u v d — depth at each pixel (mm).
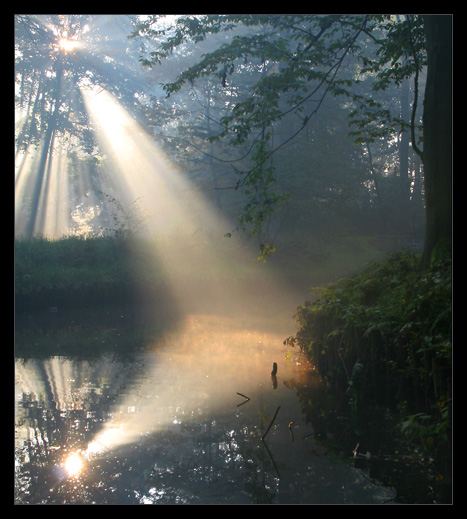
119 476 4988
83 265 22000
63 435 6023
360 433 6062
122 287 19172
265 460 5379
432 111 8781
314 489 4621
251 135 27734
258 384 8203
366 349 7559
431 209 8750
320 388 7965
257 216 10664
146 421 6539
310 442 5832
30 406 7172
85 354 10891
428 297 6969
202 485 4730
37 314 16969
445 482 4785
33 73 36094
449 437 5254
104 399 7500
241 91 28906
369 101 11211
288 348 11000
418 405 6324
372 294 9156
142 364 9773
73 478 4922
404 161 34781
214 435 6059
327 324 8953
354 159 31719
